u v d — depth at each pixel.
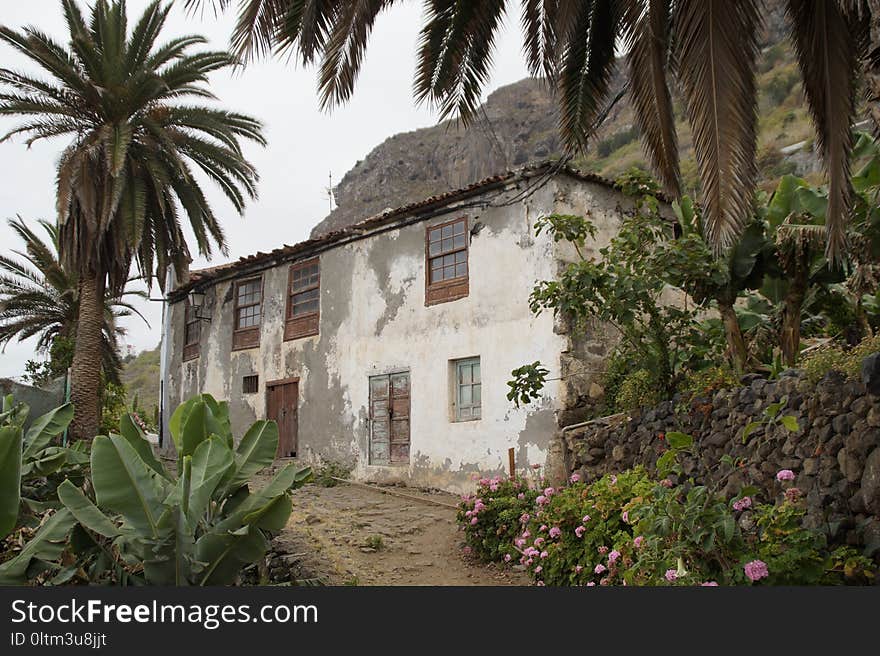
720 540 4.91
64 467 7.92
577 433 10.21
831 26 6.20
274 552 8.47
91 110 16.73
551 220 9.81
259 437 6.89
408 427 13.82
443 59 8.05
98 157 16.08
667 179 7.07
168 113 16.89
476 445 12.46
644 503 6.07
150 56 17.03
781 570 4.64
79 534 5.52
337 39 7.30
